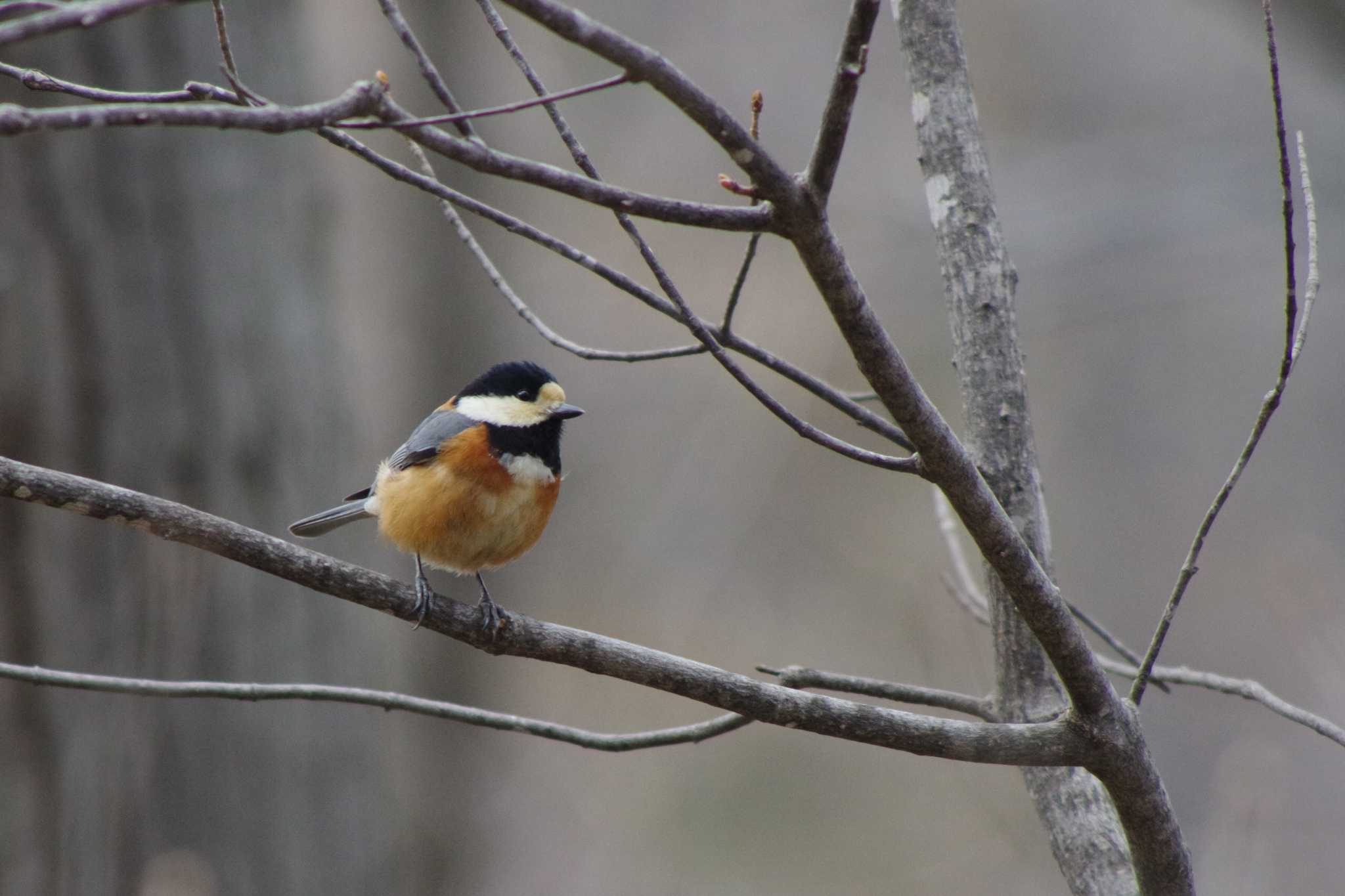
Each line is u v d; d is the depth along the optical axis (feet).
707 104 12.03
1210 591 62.90
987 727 15.61
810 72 77.97
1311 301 15.31
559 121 15.12
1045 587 14.76
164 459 36.17
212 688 17.34
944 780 57.82
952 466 14.14
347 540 40.47
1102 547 71.92
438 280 74.95
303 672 38.14
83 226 34.94
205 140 37.24
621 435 76.69
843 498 70.95
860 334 13.44
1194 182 69.67
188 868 35.40
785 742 63.72
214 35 37.60
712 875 58.90
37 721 33.99
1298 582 42.75
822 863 57.36
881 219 73.00
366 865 39.22
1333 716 39.01
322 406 39.68
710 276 75.72
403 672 66.49
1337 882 42.24
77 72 34.71
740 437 72.43
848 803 60.13
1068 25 78.18
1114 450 76.13
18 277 34.04
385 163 13.91
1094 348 77.77
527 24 77.46
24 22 8.95
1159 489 73.97
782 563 70.18
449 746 67.72
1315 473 71.10
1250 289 71.67
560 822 63.72
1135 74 77.00
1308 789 47.96
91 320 35.01
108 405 35.17
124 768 34.99
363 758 39.81
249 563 16.51
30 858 33.58
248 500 37.55
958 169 19.69
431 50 74.49
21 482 15.08
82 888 34.17
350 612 39.93
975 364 19.34
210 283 37.06
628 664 16.47
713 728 17.62
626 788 64.44
